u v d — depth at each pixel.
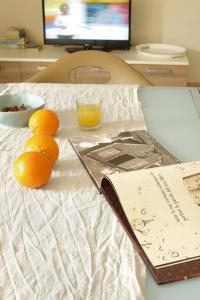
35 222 0.68
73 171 0.86
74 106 1.27
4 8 3.07
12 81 2.82
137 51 2.88
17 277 0.56
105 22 2.85
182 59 2.75
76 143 1.00
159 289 0.55
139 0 2.96
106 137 1.03
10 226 0.67
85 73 2.74
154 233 0.63
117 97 1.33
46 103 1.29
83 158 0.91
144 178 0.73
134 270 0.57
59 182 0.81
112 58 1.60
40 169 0.77
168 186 0.72
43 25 2.90
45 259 0.59
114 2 2.79
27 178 0.77
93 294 0.53
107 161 0.89
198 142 1.00
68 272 0.57
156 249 0.61
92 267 0.58
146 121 1.15
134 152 0.93
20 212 0.71
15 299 0.52
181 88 1.44
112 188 0.75
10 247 0.62
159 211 0.67
